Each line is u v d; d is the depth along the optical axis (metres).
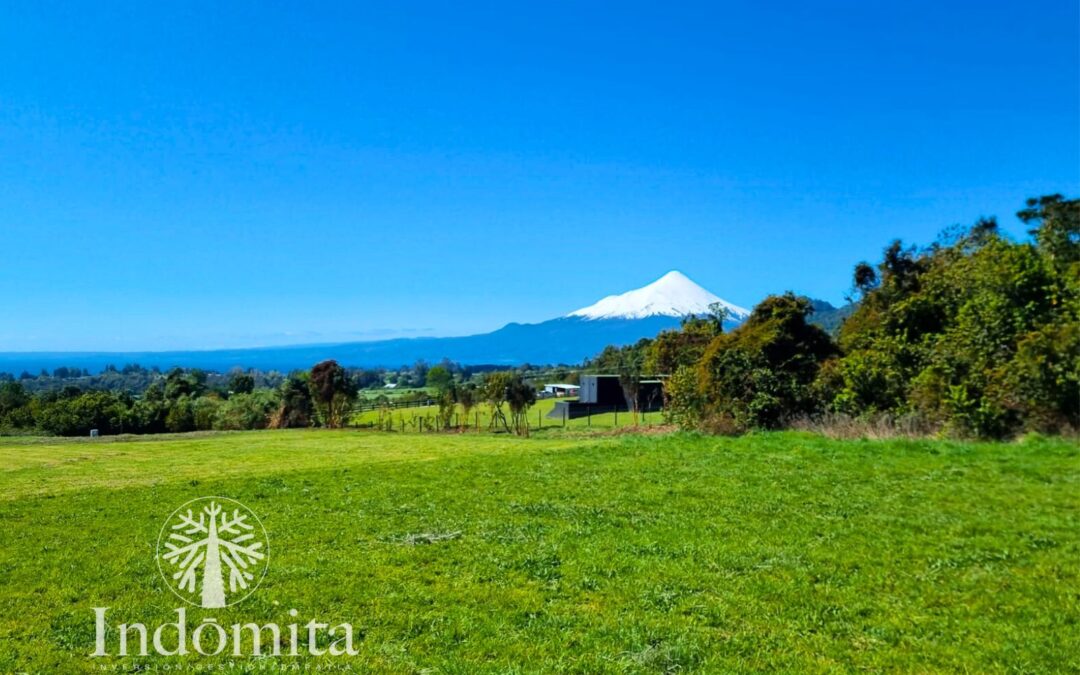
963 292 20.20
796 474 12.38
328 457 20.52
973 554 7.52
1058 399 15.10
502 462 14.66
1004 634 5.56
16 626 5.84
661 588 6.67
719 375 21.33
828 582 6.82
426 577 7.02
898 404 18.56
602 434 30.77
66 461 19.59
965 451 13.92
